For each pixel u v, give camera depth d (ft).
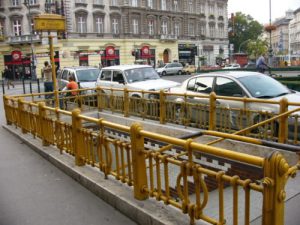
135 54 151.02
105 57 172.04
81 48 164.04
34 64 147.43
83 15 164.25
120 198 16.34
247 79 30.48
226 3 243.19
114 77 47.39
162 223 13.69
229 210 18.15
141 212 14.84
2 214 16.97
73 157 24.04
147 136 14.90
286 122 22.79
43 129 28.02
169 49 200.13
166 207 15.05
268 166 10.13
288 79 55.52
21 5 162.30
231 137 17.66
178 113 32.48
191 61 214.28
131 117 38.17
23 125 34.09
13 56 160.66
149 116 35.91
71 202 17.90
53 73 41.22
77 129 21.70
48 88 61.82
